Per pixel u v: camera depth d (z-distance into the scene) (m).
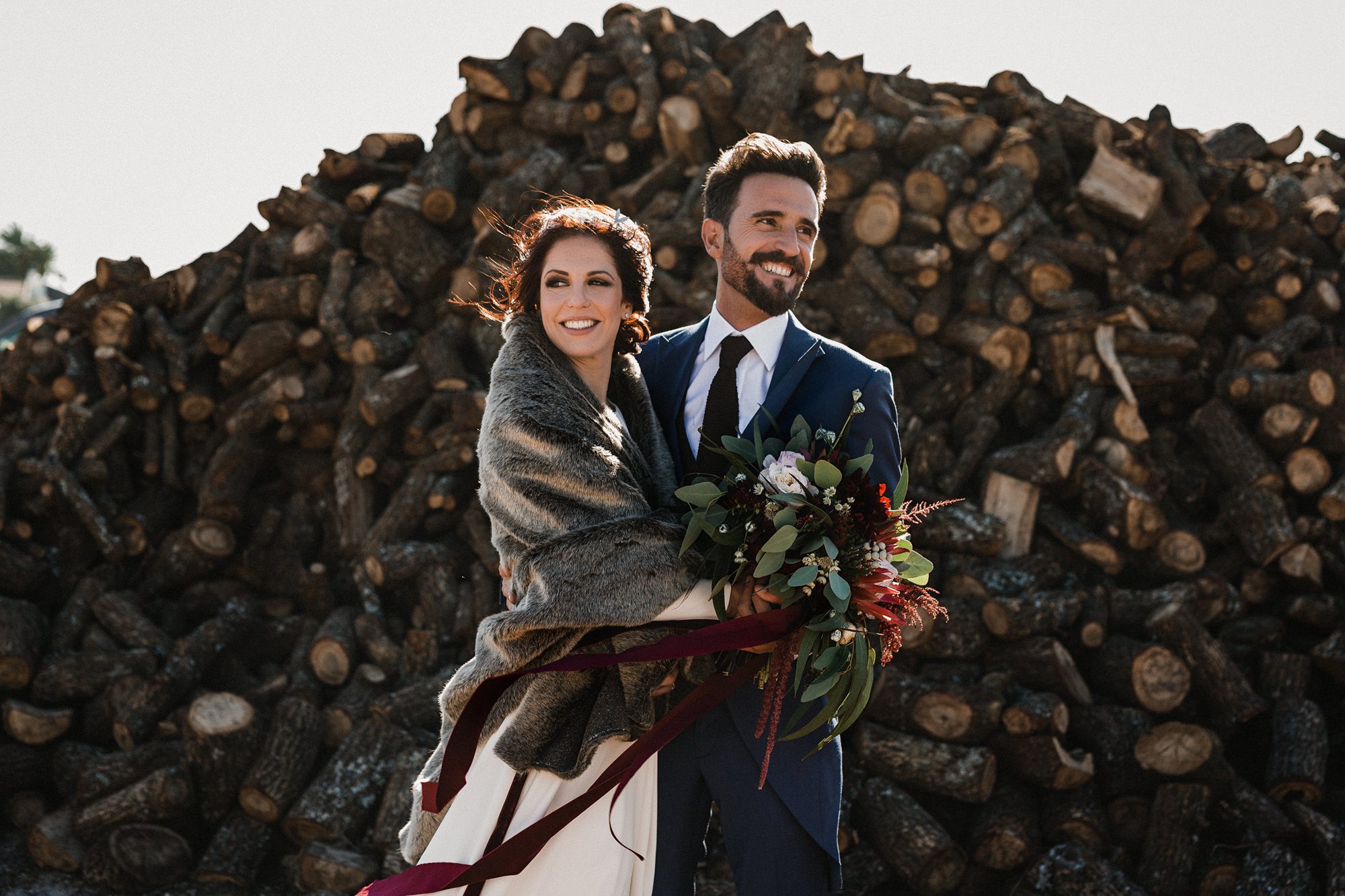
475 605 5.10
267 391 5.67
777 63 5.85
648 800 2.18
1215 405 5.35
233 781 4.46
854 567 2.03
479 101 6.19
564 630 2.00
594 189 5.95
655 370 2.52
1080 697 4.39
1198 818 4.00
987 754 4.12
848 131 5.65
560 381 2.13
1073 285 5.47
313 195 6.10
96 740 4.97
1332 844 3.93
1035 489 4.92
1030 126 5.82
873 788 4.20
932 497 4.90
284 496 5.85
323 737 4.72
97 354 5.97
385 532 5.28
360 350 5.59
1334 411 5.23
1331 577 4.99
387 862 4.16
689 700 2.08
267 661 5.32
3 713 4.88
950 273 5.50
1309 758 4.21
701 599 2.04
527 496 2.02
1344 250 6.18
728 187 2.38
